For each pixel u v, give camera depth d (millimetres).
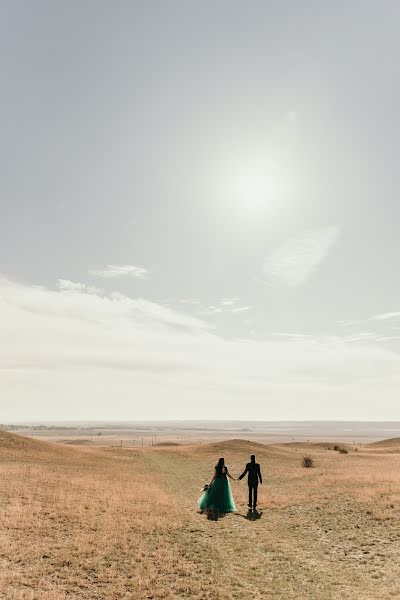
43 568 10812
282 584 10039
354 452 64812
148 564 11375
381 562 11484
